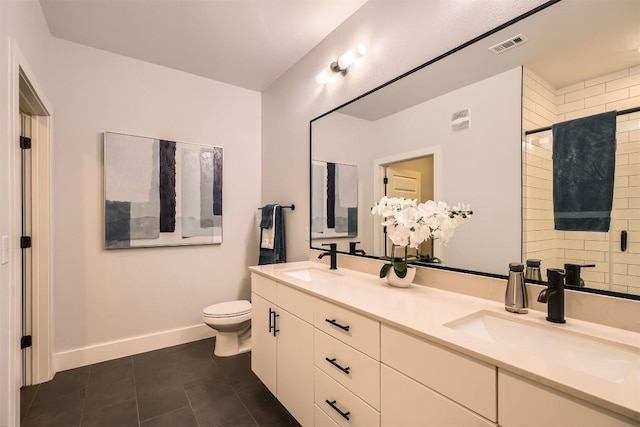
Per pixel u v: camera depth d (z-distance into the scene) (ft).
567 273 3.40
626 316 3.00
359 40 6.44
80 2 6.16
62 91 7.42
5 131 4.09
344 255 6.72
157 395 6.30
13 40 4.35
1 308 3.94
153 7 6.35
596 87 3.23
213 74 9.35
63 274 7.43
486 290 4.16
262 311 6.31
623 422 1.88
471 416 2.62
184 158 9.03
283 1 6.23
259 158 10.52
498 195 4.06
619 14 3.11
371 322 3.62
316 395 4.61
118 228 8.00
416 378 3.09
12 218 4.37
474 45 4.36
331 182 7.13
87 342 7.70
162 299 8.74
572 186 3.39
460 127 4.52
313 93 7.90
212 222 9.51
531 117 3.75
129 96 8.31
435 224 4.46
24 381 6.61
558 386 2.10
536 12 3.72
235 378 7.00
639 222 2.93
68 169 7.49
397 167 5.49
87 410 5.79
